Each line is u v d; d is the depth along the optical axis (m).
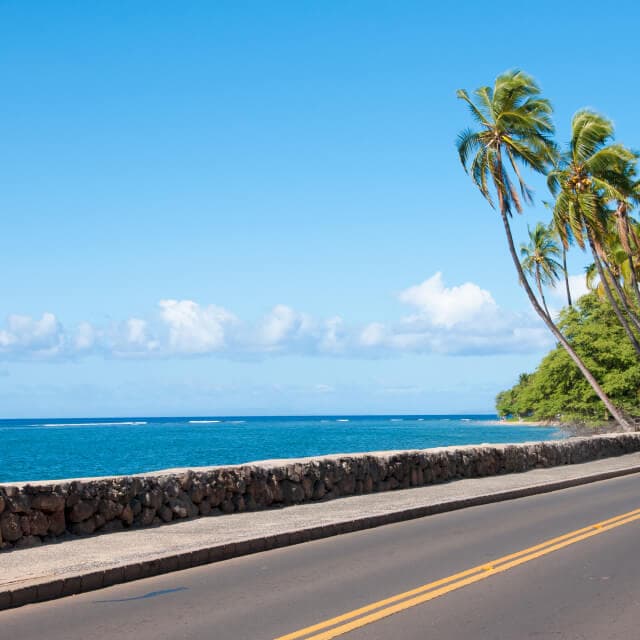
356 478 17.31
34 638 6.63
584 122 35.34
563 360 46.56
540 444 25.69
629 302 48.06
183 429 164.62
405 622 6.90
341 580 8.80
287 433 128.75
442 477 20.38
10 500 10.48
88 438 108.31
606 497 17.55
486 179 34.28
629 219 43.53
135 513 12.28
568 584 8.38
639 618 6.98
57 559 9.55
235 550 10.63
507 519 13.95
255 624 6.93
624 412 45.28
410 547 11.04
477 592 8.04
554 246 54.84
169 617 7.27
